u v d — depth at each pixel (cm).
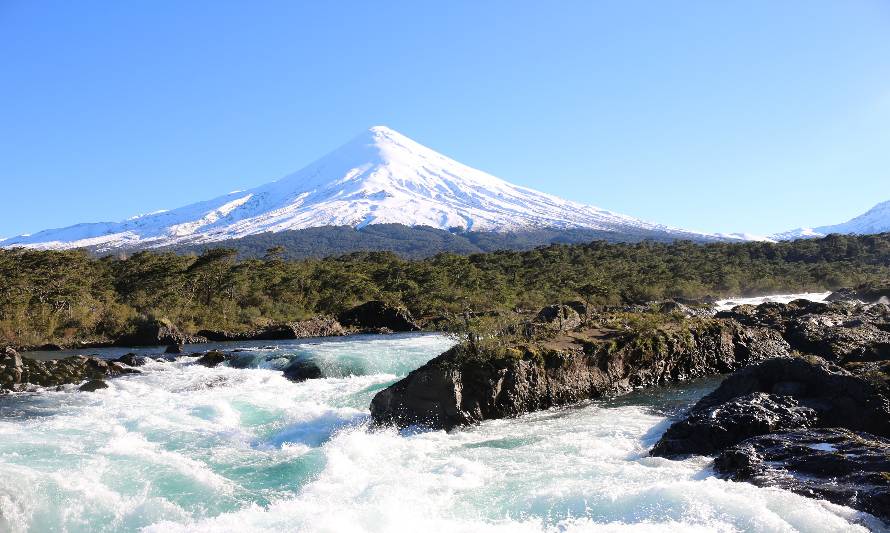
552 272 10694
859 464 975
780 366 1532
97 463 1224
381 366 2948
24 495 963
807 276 10512
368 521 909
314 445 1488
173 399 2153
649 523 866
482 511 975
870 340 2591
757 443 1141
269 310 7738
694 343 2427
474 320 2045
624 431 1516
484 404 1673
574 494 999
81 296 6669
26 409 2022
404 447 1408
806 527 813
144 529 925
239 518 943
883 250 12225
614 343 2078
